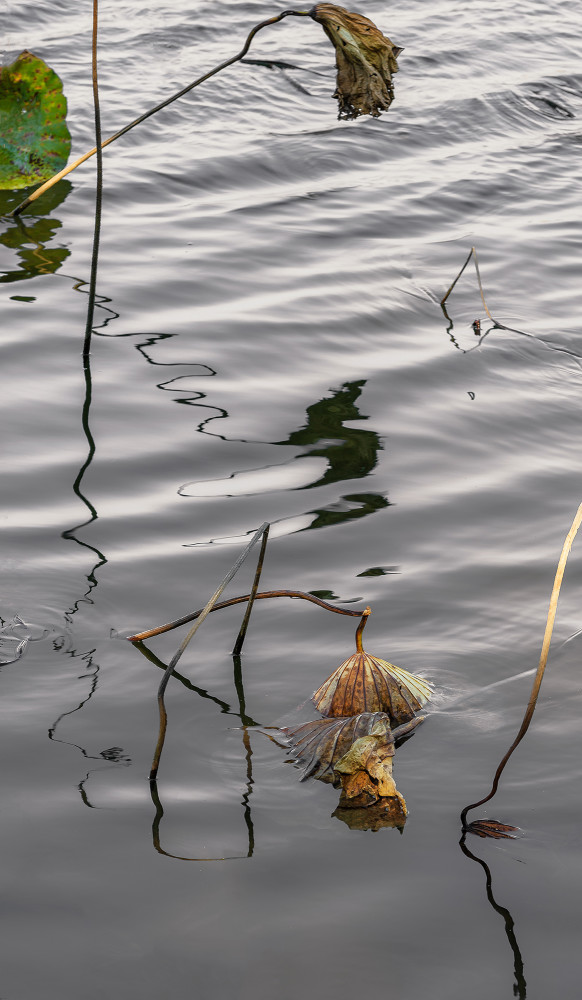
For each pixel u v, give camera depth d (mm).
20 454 4309
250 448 4441
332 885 2320
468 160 8234
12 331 5340
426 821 2510
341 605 3395
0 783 2604
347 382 5051
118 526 3842
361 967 2115
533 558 3703
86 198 7113
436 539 3826
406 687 2924
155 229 6703
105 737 2785
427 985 2080
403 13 11375
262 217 6996
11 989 2053
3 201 7000
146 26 10367
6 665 3061
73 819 2494
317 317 5676
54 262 6160
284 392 4926
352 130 8570
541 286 6250
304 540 3791
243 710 2900
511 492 4180
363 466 4340
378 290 6043
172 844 2428
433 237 6867
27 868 2346
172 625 3129
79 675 3033
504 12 11625
